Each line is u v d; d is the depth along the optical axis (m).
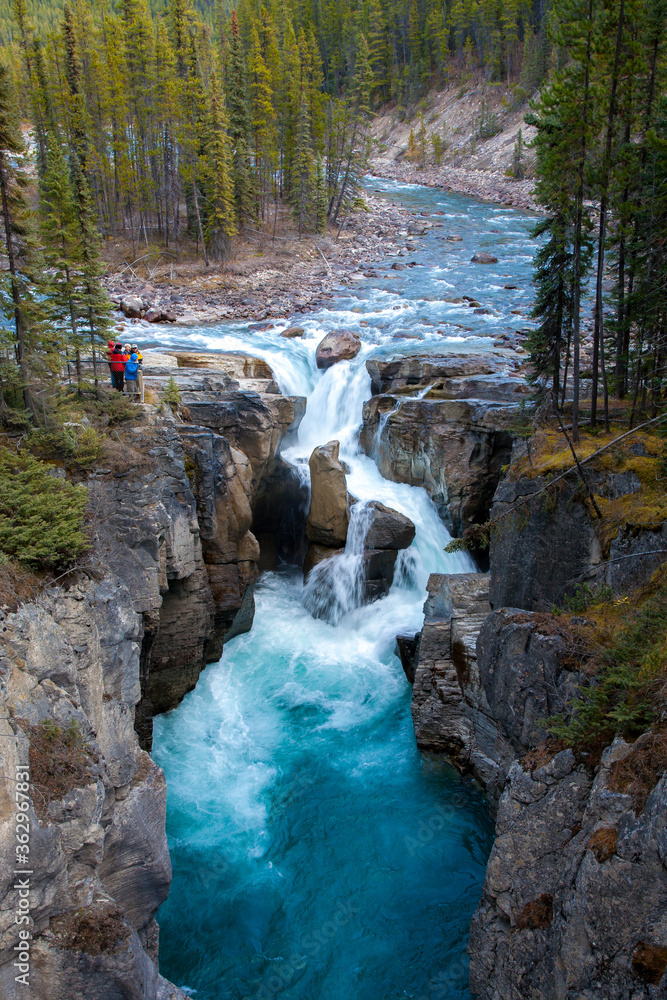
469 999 13.18
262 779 18.81
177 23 64.62
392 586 26.33
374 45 122.12
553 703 13.70
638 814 10.00
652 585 14.47
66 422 18.17
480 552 27.12
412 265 58.12
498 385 27.59
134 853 13.42
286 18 94.88
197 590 20.69
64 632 13.23
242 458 23.88
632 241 20.77
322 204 66.62
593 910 10.10
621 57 18.06
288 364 35.19
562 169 18.38
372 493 28.22
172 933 14.73
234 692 22.12
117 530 17.70
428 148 108.19
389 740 20.17
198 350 36.31
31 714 11.20
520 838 12.23
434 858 16.41
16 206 17.20
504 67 110.75
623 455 17.56
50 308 19.78
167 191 60.47
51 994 9.86
